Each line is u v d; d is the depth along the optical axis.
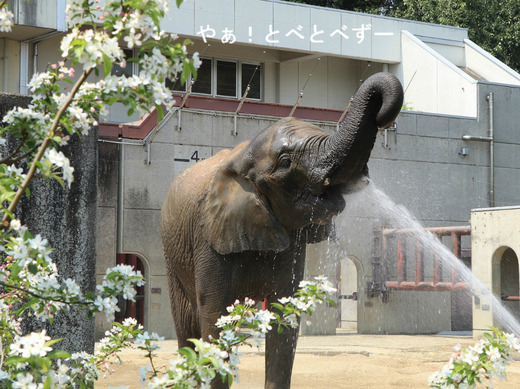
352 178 5.97
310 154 6.10
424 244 20.95
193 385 3.39
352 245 21.91
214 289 7.20
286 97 28.09
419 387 11.05
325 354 15.77
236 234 6.90
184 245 7.82
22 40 22.09
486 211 18.83
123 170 19.78
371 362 14.17
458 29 30.03
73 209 6.33
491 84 25.86
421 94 27.64
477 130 25.31
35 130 3.60
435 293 23.14
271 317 4.41
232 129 21.38
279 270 7.23
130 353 14.45
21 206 6.12
